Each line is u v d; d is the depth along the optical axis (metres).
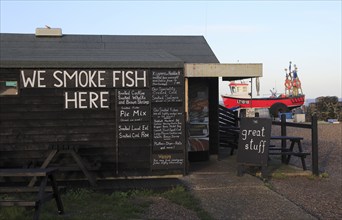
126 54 9.86
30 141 8.45
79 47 10.88
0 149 8.37
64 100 8.55
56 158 8.58
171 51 11.02
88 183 8.00
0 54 9.27
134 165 8.84
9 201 5.50
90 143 8.66
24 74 8.41
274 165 10.89
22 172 5.66
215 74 9.14
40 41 11.14
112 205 6.63
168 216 6.12
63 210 6.12
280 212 6.46
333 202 7.22
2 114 8.38
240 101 34.12
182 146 9.01
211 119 11.75
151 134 8.89
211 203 6.92
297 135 20.59
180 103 8.99
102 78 8.68
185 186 7.97
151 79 8.88
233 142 12.69
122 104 8.77
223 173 9.51
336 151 14.67
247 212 6.43
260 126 9.12
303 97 34.97
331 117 32.31
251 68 9.27
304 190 8.14
